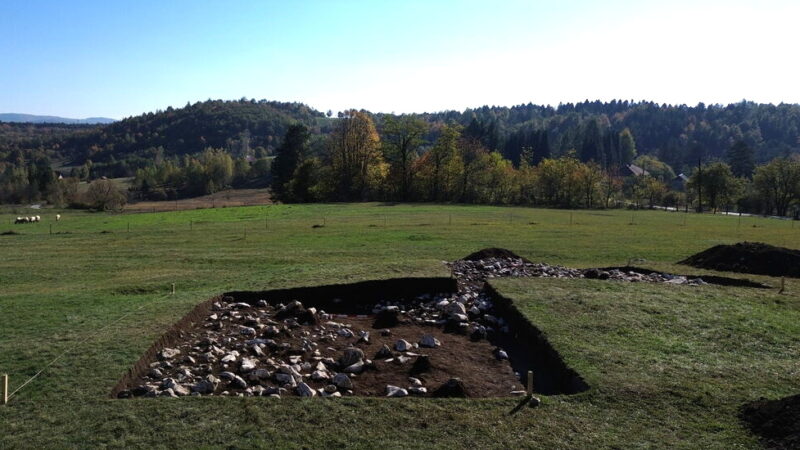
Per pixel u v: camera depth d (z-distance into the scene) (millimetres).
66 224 44969
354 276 15547
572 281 14930
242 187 122938
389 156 83312
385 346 10734
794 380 8492
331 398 7887
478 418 7297
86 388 8141
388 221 43312
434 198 81250
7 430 6953
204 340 10867
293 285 14719
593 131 141375
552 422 7188
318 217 47656
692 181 86000
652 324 11203
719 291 14031
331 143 81812
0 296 15680
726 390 8055
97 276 20359
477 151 82750
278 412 7434
